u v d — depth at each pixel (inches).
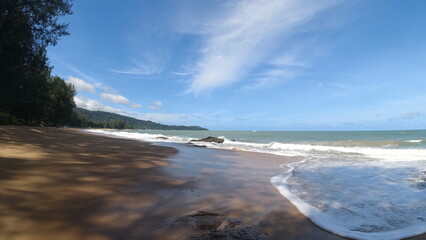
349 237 99.3
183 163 293.4
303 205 137.9
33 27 716.7
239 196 153.6
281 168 283.9
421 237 99.6
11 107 1159.6
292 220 115.3
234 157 389.7
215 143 840.3
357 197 157.2
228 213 122.1
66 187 150.9
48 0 710.5
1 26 626.5
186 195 151.4
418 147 593.3
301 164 320.2
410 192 169.5
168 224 102.8
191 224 103.1
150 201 135.1
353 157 411.5
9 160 215.9
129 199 136.5
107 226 99.5
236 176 223.9
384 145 682.8
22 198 123.6
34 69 786.2
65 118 2042.3
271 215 121.3
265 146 718.5
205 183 188.1
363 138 1172.5
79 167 216.5
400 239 98.2
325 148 602.5
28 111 1358.3
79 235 90.5
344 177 226.2
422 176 227.5
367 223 114.7
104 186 159.9
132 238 89.2
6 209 108.1
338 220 117.7
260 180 208.2
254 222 111.1
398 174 239.9
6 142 339.3
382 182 203.5
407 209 134.0
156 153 386.0
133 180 183.2
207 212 121.0
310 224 111.3
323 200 149.9
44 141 423.2
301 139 1200.8
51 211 111.3
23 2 655.1
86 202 126.9
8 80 722.2
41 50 761.0
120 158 296.8
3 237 84.4
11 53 658.2
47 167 202.7
